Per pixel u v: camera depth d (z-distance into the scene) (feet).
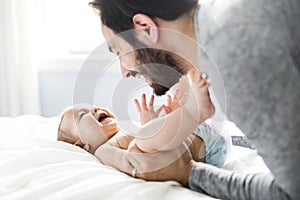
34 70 7.17
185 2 2.47
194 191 2.67
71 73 7.34
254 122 2.22
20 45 7.08
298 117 2.13
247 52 2.17
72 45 7.55
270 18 2.14
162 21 2.49
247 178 2.41
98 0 2.68
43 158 3.05
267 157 2.26
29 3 7.00
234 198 2.44
